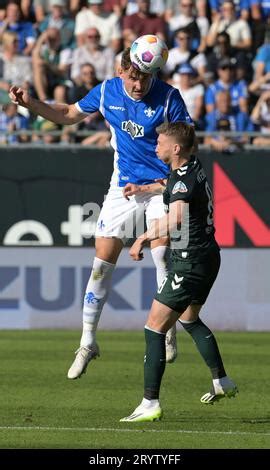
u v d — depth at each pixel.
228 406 27.41
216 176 45.72
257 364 36.06
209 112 53.00
